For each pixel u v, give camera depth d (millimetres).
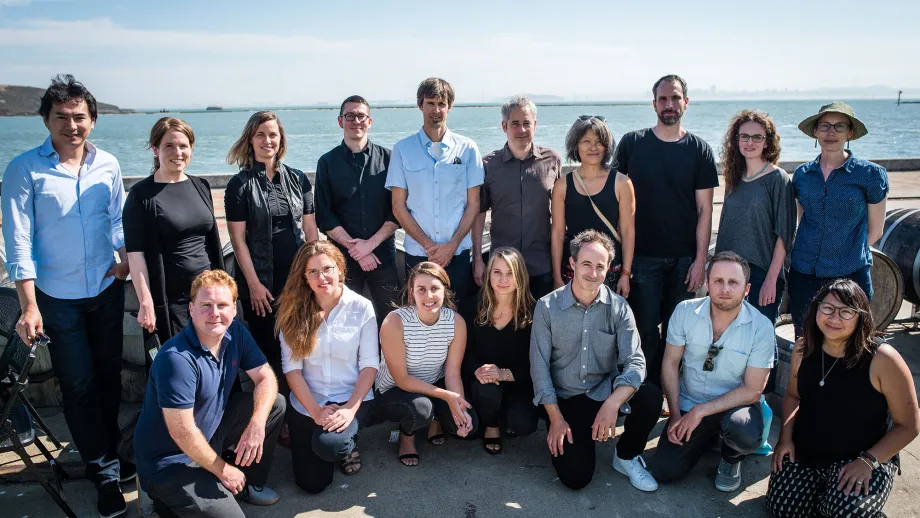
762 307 3705
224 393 2869
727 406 3092
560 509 2992
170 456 2693
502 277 3344
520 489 3162
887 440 2686
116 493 2994
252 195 3516
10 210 2873
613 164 4027
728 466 3139
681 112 3830
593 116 3697
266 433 2994
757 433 2980
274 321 3648
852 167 3531
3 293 3309
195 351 2697
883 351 2654
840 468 2734
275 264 3674
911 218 4941
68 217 3000
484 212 4281
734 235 3752
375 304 4191
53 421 3879
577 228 3863
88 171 3096
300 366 3234
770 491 2939
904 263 4781
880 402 2709
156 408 2670
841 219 3568
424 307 3262
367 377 3277
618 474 3309
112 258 3229
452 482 3229
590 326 3277
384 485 3203
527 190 3943
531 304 3482
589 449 3135
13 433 2775
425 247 3943
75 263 3027
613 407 3084
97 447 3000
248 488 3023
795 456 2918
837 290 2682
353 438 3105
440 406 3361
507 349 3535
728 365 3193
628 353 3256
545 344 3330
